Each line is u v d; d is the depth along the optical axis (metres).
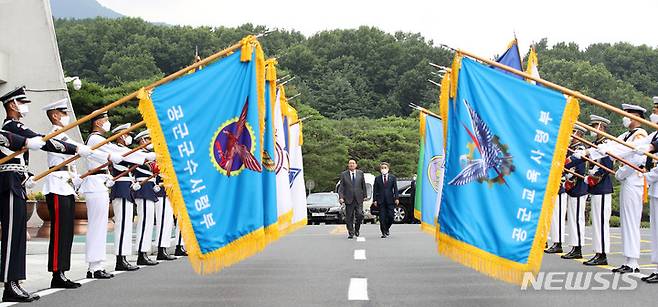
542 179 7.28
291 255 12.95
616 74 106.62
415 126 69.88
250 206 7.66
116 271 10.67
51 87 22.00
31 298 7.70
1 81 21.69
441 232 7.48
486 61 7.53
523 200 7.28
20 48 22.00
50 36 22.06
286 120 12.18
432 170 13.74
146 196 11.66
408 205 31.55
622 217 10.14
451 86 7.70
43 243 14.22
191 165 7.45
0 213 7.78
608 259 12.28
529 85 7.39
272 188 8.34
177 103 7.46
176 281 9.38
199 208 7.44
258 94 7.78
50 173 8.28
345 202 18.30
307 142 53.81
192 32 105.75
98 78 92.31
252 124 7.73
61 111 8.89
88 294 8.20
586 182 11.44
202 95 7.56
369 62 113.25
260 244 7.71
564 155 7.27
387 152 59.41
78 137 22.42
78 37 95.69
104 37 97.56
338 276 9.74
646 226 28.98
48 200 8.76
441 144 13.78
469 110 7.52
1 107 21.62
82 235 17.03
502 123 7.40
